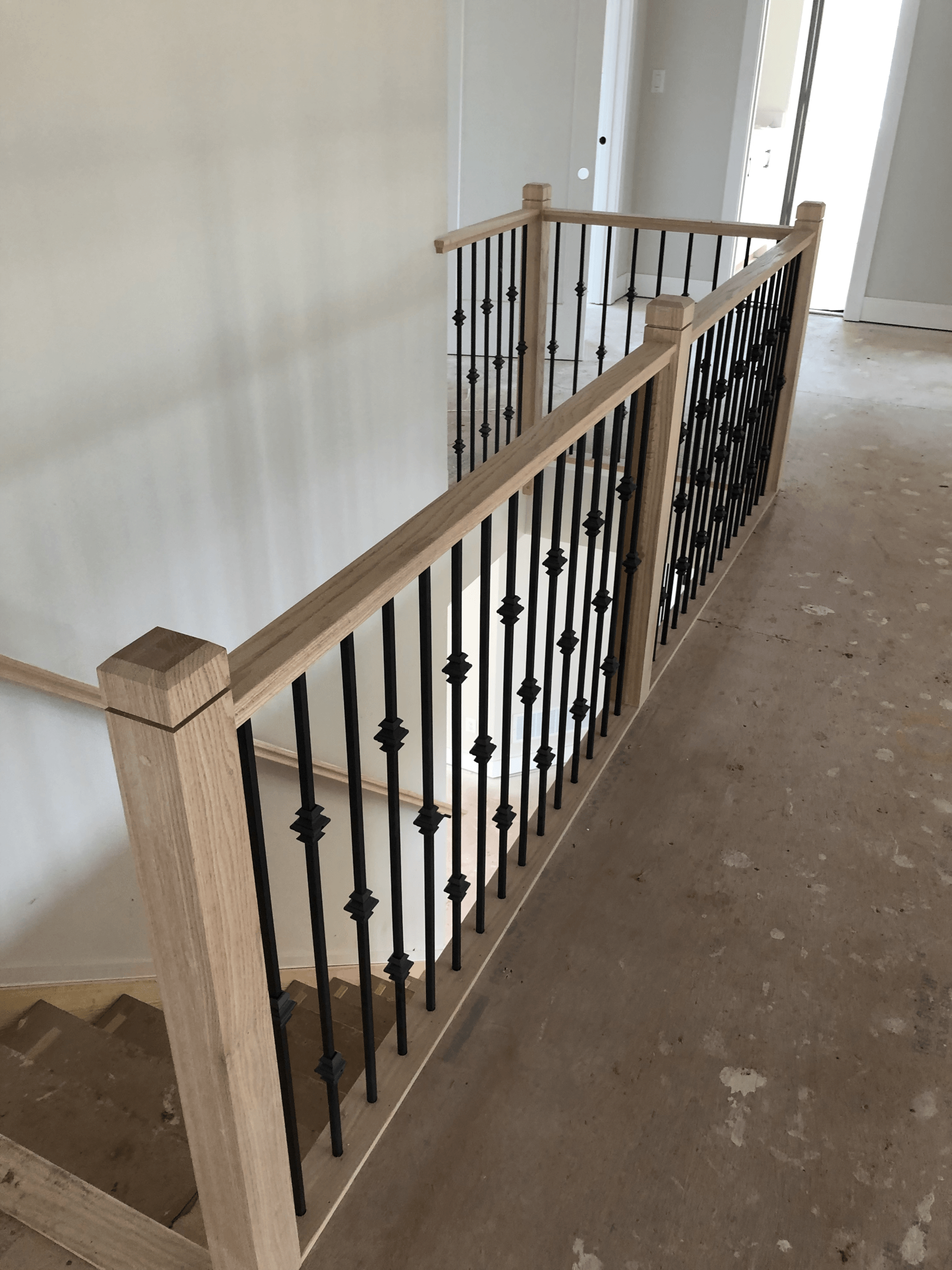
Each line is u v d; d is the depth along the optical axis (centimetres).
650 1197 137
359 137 279
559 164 530
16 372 189
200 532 253
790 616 290
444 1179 139
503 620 162
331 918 395
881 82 801
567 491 485
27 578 203
